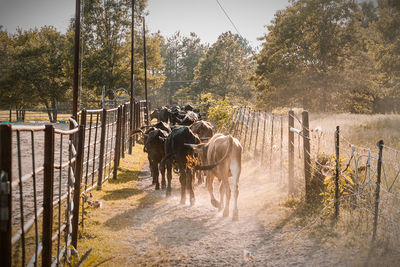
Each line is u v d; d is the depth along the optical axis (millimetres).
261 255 5148
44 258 3787
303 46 45125
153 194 9359
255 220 6742
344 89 42312
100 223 6785
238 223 6633
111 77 47000
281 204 7535
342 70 43531
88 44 47719
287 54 45812
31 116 46031
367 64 42688
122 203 8320
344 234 5625
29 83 46000
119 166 13406
